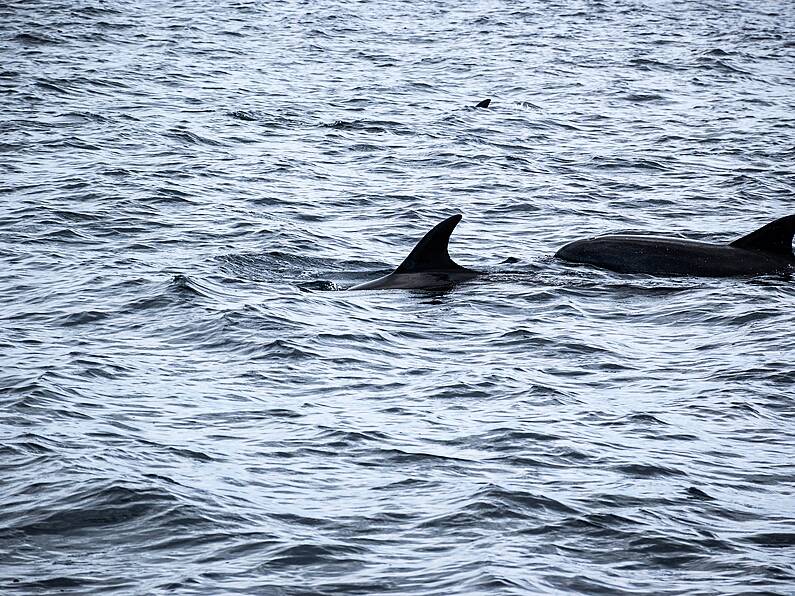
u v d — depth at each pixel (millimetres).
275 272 50094
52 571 23375
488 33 145250
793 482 29016
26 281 47094
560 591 22859
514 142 84500
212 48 124250
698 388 35969
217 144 78875
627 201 67500
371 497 27391
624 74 118188
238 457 29750
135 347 39062
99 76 102500
